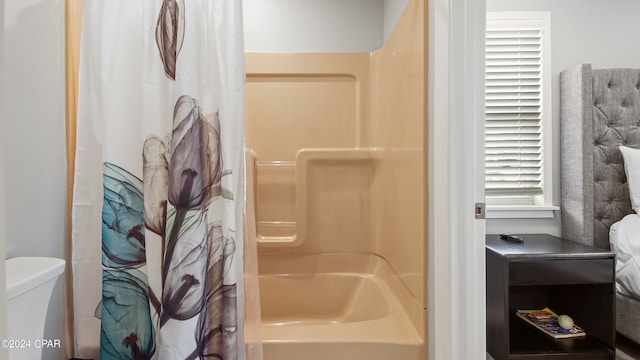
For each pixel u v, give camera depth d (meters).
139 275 1.00
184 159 0.89
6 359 0.40
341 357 1.16
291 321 1.97
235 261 0.99
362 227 2.03
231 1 0.98
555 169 2.05
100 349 1.00
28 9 0.93
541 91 2.04
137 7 0.98
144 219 0.95
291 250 2.02
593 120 1.95
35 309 0.79
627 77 1.97
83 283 1.03
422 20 1.18
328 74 2.02
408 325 1.29
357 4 2.06
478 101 1.00
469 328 1.00
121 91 0.98
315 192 2.03
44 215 0.99
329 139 2.04
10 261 0.86
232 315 0.97
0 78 0.40
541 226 2.04
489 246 1.70
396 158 1.56
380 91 1.89
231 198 0.97
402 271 1.45
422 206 1.18
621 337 1.92
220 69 0.96
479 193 1.01
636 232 1.74
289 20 2.06
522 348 1.57
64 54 1.06
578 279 1.54
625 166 1.94
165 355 0.85
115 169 0.98
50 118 1.01
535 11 2.01
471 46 1.00
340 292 2.00
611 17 2.02
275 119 2.03
